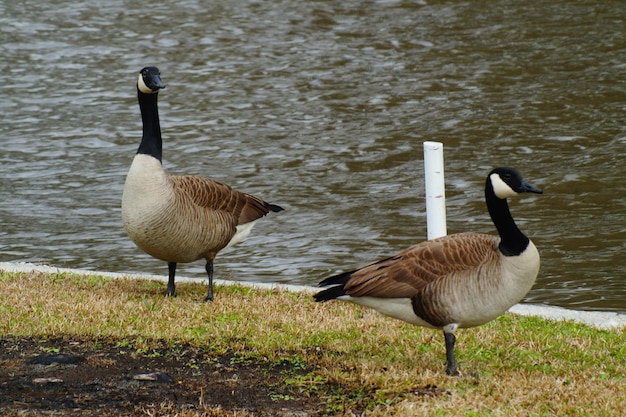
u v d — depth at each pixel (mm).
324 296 8250
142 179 10008
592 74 24656
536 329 9797
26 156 19594
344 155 19500
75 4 34125
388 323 9922
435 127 21125
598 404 7688
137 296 10781
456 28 29781
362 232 15336
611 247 14266
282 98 23625
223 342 9172
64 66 26656
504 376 8367
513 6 32375
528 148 19516
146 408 7691
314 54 27547
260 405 7812
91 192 17578
